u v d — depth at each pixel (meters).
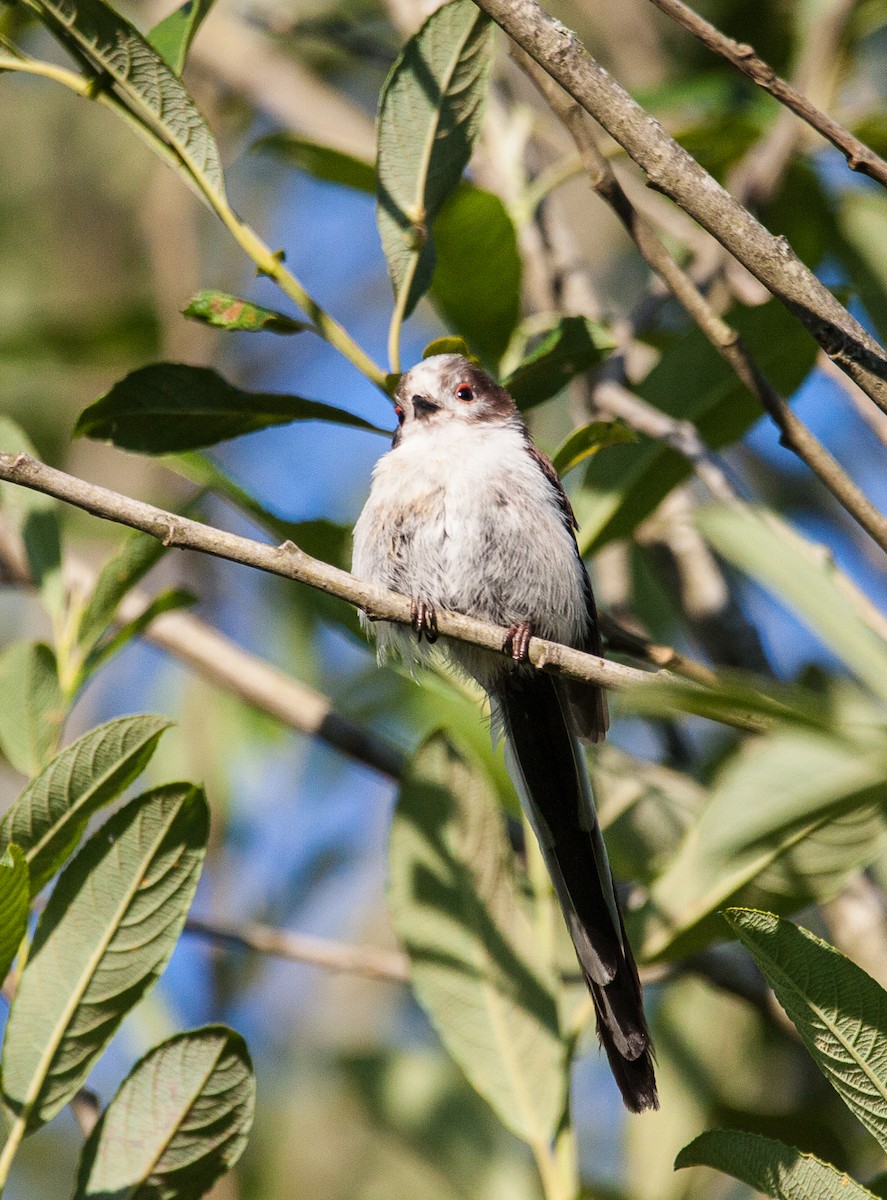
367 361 7.24
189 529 6.50
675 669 7.84
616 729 12.20
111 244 14.84
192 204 14.41
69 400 13.83
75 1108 7.21
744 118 10.59
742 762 4.38
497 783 9.80
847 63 10.97
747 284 10.02
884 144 10.63
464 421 9.89
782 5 12.05
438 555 9.47
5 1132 7.35
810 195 10.57
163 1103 6.38
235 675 9.41
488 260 8.84
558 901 7.93
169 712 12.14
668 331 10.68
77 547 12.57
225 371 14.89
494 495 9.47
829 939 10.11
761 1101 9.07
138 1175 6.34
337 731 9.32
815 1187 5.45
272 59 13.38
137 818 6.43
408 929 7.30
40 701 7.43
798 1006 5.29
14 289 14.46
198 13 7.51
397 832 7.50
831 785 4.23
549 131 12.49
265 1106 10.88
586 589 9.50
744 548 5.86
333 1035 11.71
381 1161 10.54
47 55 15.64
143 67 6.90
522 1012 7.10
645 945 7.43
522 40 5.95
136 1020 10.23
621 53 13.11
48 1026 6.38
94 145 15.16
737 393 8.86
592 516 8.64
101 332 13.27
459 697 9.41
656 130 5.92
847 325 5.86
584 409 9.71
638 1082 7.20
